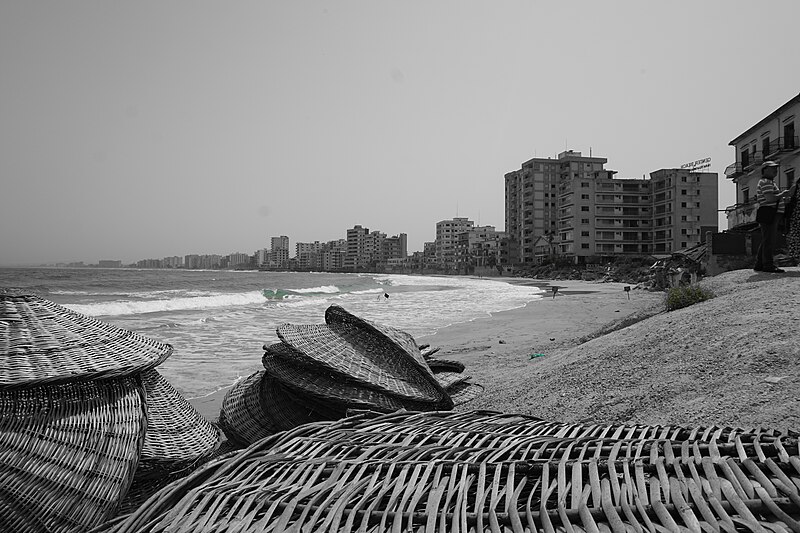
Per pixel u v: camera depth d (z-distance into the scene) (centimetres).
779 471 138
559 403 563
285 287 5762
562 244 9356
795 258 1130
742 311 668
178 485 169
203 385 882
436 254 18450
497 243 13325
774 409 396
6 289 339
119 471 276
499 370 911
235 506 150
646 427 204
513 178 12288
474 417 249
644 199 8831
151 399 376
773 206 1137
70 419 279
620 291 4331
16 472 251
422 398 477
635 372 582
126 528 152
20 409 271
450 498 145
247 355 1189
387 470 167
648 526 125
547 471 153
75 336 321
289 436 209
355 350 521
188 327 1777
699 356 560
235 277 10331
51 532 245
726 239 2056
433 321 1992
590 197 8762
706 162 8350
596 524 130
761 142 3797
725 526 120
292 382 471
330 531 135
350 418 234
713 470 142
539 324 1797
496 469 158
